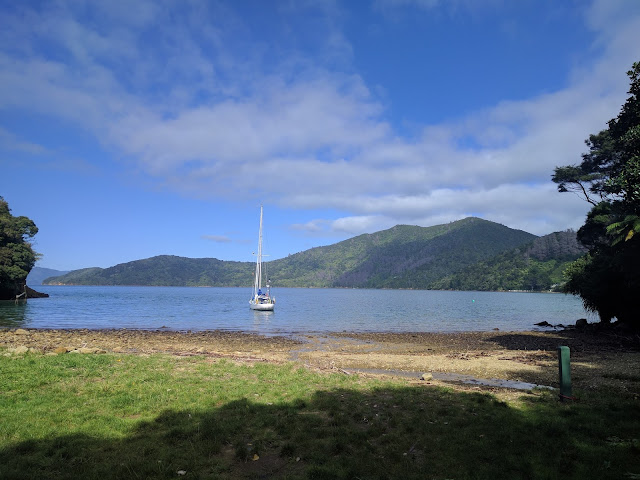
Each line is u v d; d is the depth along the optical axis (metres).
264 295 66.81
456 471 6.38
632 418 9.20
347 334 36.28
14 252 74.75
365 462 6.69
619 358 20.19
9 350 16.94
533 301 112.56
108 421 8.38
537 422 8.84
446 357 21.59
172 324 44.44
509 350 25.06
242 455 6.80
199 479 5.96
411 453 7.18
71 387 10.87
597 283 31.78
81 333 32.53
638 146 21.55
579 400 11.09
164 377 12.70
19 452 6.74
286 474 6.28
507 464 6.61
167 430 8.02
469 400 11.21
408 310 74.19
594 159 40.22
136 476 5.97
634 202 21.03
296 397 10.93
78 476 5.91
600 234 32.69
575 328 40.81
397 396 11.48
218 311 65.19
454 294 176.62
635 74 20.84
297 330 39.69
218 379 12.96
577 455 6.96
